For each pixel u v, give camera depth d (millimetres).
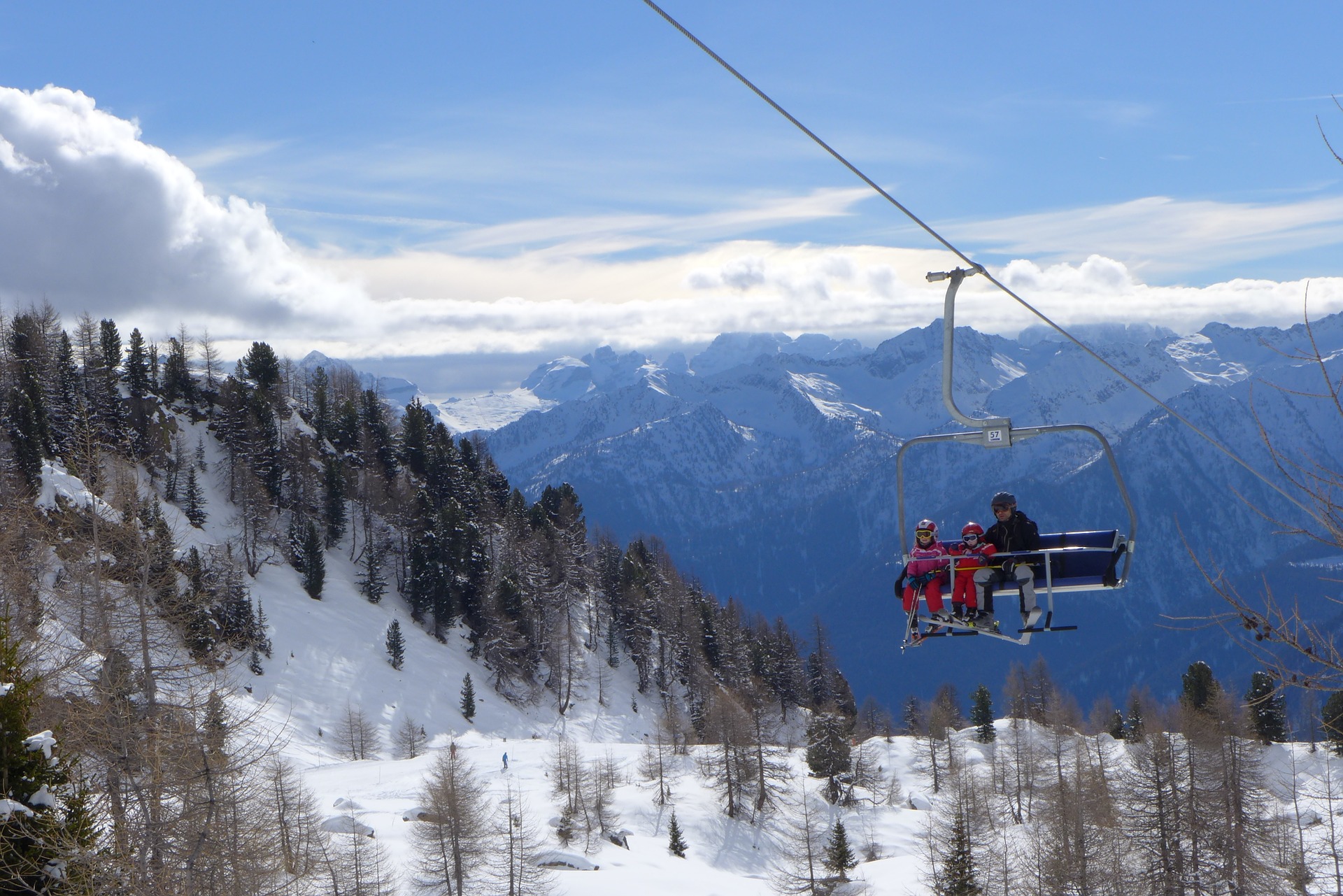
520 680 136875
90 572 27594
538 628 144500
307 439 165375
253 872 25094
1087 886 56281
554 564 162625
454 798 56125
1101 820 60469
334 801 71188
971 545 14617
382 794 76438
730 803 86750
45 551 30016
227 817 24688
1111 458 13766
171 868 22000
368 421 177625
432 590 141125
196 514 131750
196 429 157125
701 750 104125
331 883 46469
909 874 73250
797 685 161250
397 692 118000
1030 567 14320
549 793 82500
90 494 29562
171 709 25172
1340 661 8578
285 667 112938
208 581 80125
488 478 193750
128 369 152375
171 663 27969
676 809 85938
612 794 84688
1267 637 8930
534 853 64938
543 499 194000
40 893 18562
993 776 96188
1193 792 57062
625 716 141500
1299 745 92500
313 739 99750
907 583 14906
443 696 122812
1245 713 72312
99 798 22328
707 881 70062
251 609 110250
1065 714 107625
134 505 30188
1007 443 13867
